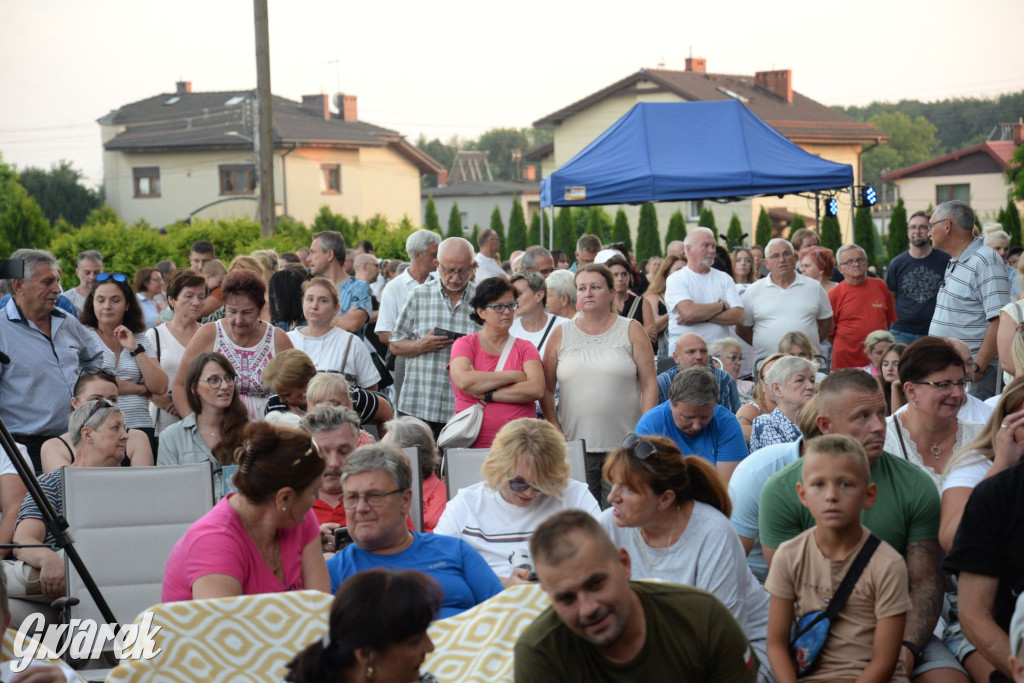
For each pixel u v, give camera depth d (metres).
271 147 21.98
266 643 3.19
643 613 2.87
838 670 3.53
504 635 3.38
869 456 4.02
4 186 54.81
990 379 8.38
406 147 50.09
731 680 2.90
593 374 6.61
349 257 18.27
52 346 6.41
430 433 5.49
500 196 57.78
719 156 13.42
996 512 3.53
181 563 3.52
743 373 9.72
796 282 9.52
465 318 7.68
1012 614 3.52
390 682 2.58
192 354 6.68
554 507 4.75
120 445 5.32
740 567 3.82
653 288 10.24
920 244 10.23
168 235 24.97
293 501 3.55
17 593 4.91
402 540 4.04
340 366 7.29
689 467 3.85
